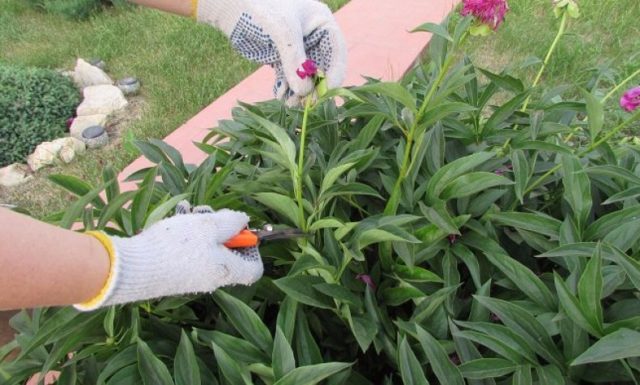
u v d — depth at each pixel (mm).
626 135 2277
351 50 3354
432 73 1536
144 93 3490
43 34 4242
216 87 3338
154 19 4172
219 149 1534
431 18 3676
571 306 910
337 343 1208
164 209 1075
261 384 1091
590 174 1297
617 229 1059
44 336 991
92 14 4406
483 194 1247
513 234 1235
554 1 1456
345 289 1098
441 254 1234
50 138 3205
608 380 945
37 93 3318
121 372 1015
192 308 1282
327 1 4059
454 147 1416
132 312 1104
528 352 943
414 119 1061
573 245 1022
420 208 1187
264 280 1245
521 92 1416
